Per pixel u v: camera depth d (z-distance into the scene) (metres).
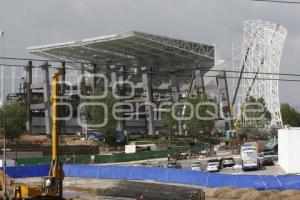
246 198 50.53
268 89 181.25
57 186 38.44
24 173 76.00
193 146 135.00
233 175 57.97
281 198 48.88
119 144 144.88
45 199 38.09
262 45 181.25
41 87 161.00
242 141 148.75
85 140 136.75
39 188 38.81
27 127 155.62
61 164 38.81
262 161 82.88
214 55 196.62
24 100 163.50
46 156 97.12
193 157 111.38
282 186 54.38
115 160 101.69
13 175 75.00
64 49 194.12
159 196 53.81
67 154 111.06
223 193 52.44
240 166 80.81
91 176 76.00
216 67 196.62
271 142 119.25
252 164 77.25
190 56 197.62
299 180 54.00
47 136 142.75
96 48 192.62
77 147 114.31
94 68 163.88
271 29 181.00
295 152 68.50
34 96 165.12
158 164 92.62
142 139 155.62
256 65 181.25
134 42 183.62
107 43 185.00
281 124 178.25
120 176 73.31
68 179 73.62
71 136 146.75
